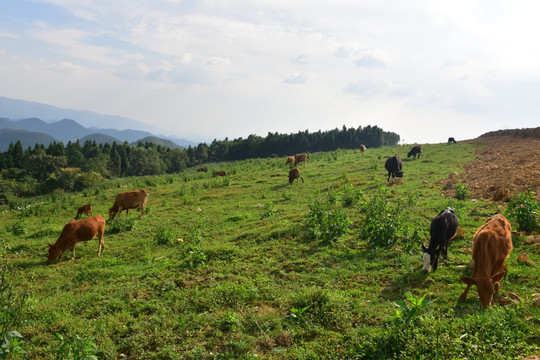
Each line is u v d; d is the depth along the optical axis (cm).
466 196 1461
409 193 1630
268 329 652
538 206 1005
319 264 955
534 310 596
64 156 10125
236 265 1019
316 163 3706
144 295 875
